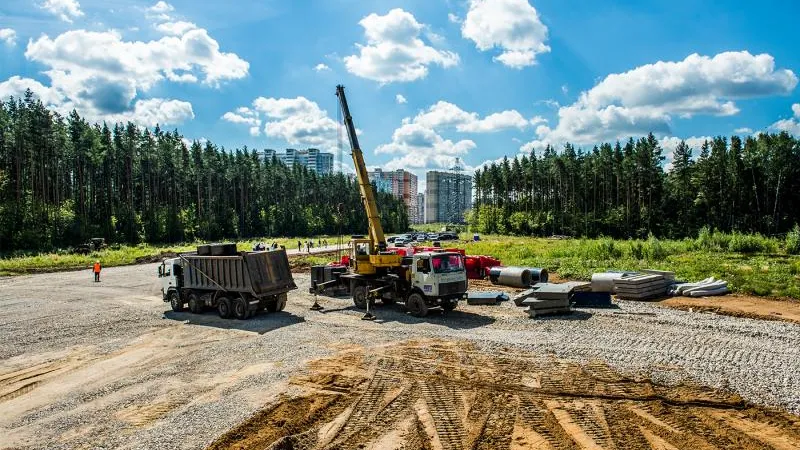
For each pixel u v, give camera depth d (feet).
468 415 35.65
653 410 35.63
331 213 448.65
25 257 189.67
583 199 370.73
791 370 42.91
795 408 35.27
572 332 58.29
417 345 54.65
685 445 30.42
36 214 236.02
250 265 71.05
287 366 48.01
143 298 93.45
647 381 41.19
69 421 36.47
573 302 73.41
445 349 52.70
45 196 247.50
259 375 45.44
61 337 62.64
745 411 35.12
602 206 358.84
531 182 403.54
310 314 74.59
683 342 52.75
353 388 41.68
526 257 140.15
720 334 55.83
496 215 420.36
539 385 41.14
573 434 32.19
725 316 65.21
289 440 31.32
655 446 30.42
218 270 74.08
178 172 330.13
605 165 346.13
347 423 34.76
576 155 392.47
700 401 36.88
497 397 38.86
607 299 72.59
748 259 118.01
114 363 51.21
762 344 51.34
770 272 95.40
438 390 40.68
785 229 266.57
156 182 325.21
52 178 273.13
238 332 63.77
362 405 37.86
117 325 69.21
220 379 44.91
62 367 50.26
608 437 31.68
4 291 106.73
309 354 52.08
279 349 54.44
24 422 36.68
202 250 77.97
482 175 474.08
